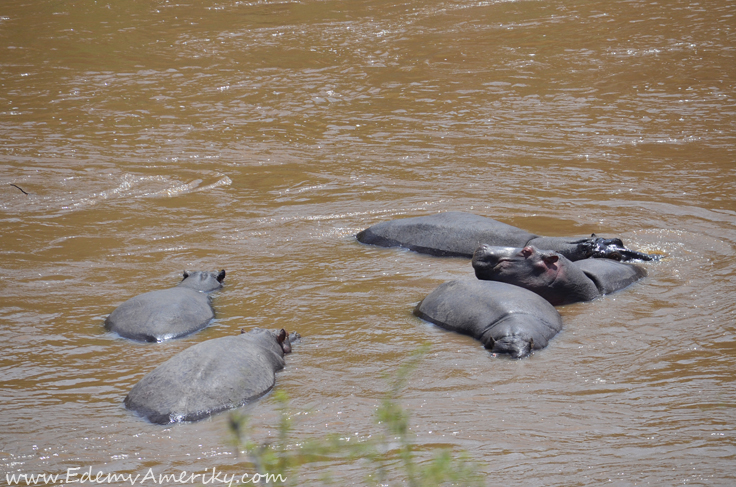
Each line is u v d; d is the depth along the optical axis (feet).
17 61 293.43
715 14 331.77
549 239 131.85
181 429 77.87
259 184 181.27
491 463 68.74
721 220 146.72
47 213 163.43
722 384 85.51
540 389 85.81
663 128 212.64
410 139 211.41
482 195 167.63
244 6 367.25
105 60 295.07
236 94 257.14
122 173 189.78
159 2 372.99
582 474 66.23
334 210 162.50
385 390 86.79
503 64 281.13
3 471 70.54
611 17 335.67
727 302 110.32
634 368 90.84
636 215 151.43
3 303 117.70
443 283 115.44
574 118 225.15
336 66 284.41
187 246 143.74
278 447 72.69
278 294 120.37
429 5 362.33
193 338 104.47
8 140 215.72
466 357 95.71
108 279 128.06
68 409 84.02
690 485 63.87
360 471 67.51
